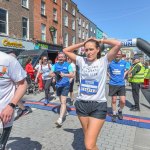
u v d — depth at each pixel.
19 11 19.58
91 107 3.28
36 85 11.85
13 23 18.88
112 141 4.95
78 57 3.57
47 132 5.41
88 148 3.11
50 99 9.71
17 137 5.03
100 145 4.71
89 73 3.34
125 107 8.53
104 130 5.64
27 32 20.86
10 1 18.44
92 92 3.30
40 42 22.58
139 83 7.88
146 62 11.60
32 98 10.07
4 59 2.57
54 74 6.21
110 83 6.46
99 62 3.35
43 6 23.78
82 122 3.42
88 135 3.18
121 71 6.38
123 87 6.42
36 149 4.42
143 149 4.58
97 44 3.38
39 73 11.89
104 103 3.31
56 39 26.70
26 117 6.63
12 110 2.57
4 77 2.61
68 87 5.98
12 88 2.75
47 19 24.45
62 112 5.95
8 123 2.74
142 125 6.14
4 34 17.86
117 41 3.30
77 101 3.47
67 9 30.02
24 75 2.71
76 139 4.99
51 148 4.50
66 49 3.67
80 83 3.46
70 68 5.96
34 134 5.25
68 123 6.15
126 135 5.34
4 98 2.68
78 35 35.53
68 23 30.45
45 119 6.49
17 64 2.66
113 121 6.37
